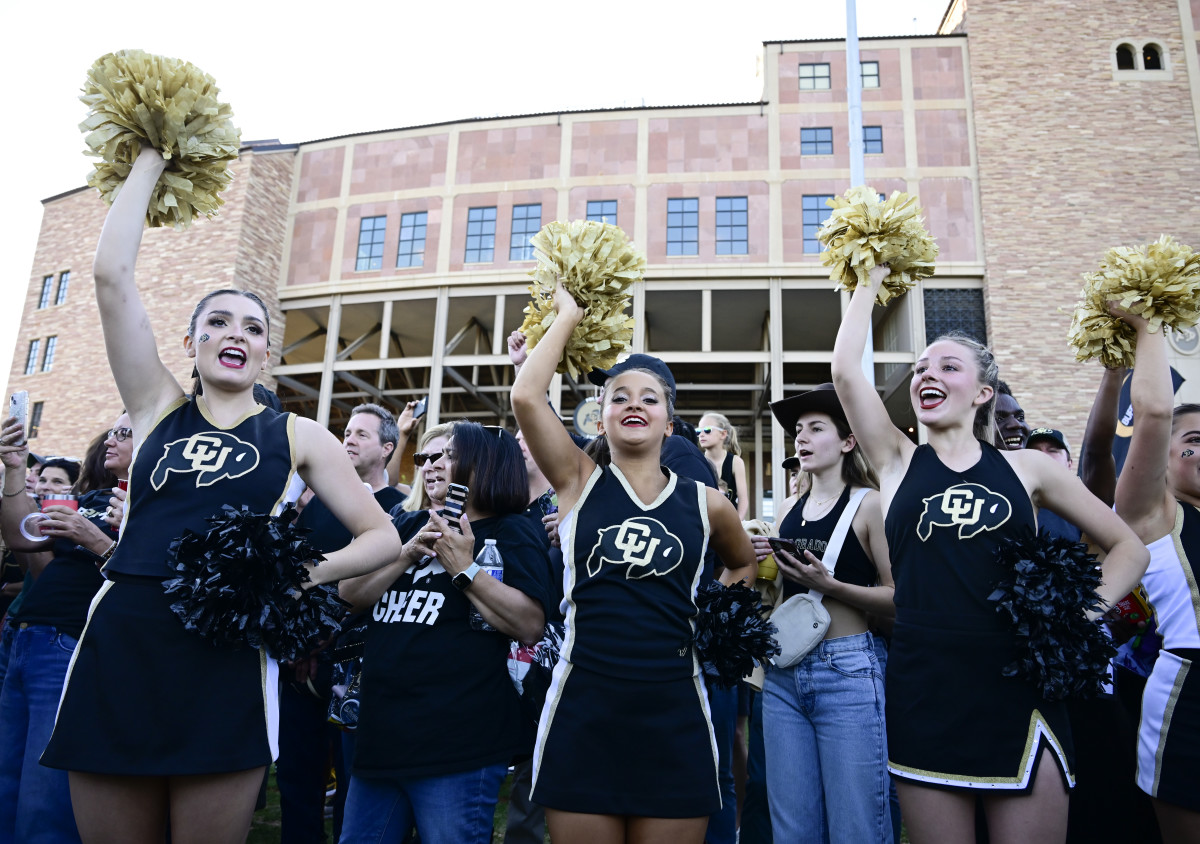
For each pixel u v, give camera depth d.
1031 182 15.72
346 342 20.38
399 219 17.83
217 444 2.00
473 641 2.43
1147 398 2.54
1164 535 2.57
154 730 1.73
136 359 2.02
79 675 1.78
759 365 18.02
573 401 17.92
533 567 2.60
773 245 16.36
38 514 2.90
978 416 2.49
